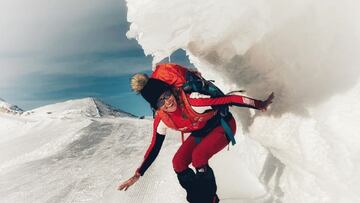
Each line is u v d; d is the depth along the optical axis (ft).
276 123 12.31
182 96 10.41
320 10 12.02
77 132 34.37
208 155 10.94
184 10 13.39
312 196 10.85
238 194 14.17
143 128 36.86
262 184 14.34
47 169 24.03
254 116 13.14
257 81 13.06
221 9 12.85
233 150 18.57
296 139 11.60
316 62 11.91
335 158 10.44
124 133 34.65
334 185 10.27
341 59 11.59
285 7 12.21
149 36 14.29
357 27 11.62
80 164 24.57
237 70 13.75
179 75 10.38
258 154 15.29
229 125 10.93
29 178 22.41
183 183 11.31
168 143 27.04
